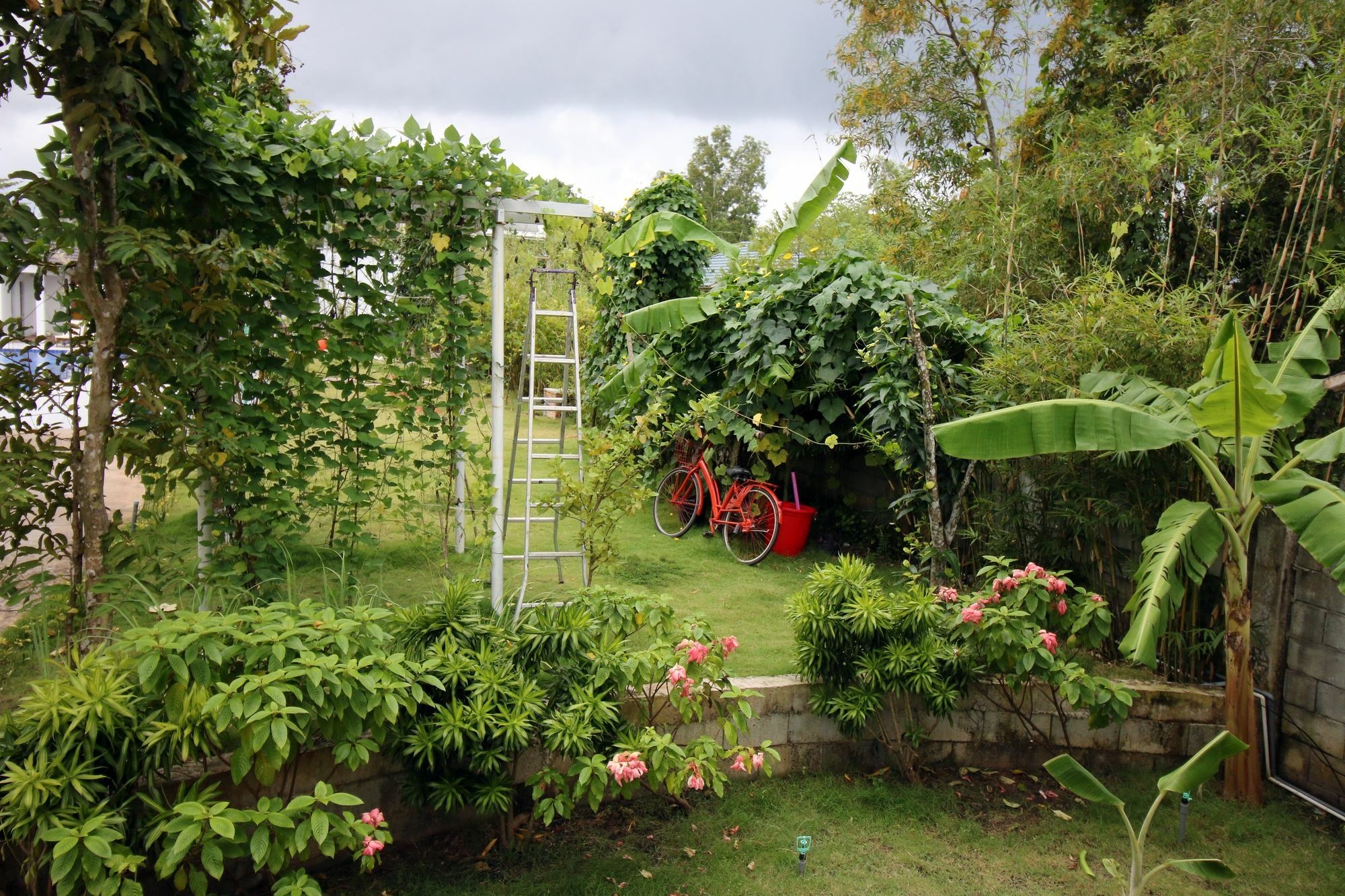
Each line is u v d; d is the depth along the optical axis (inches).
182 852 90.3
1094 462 179.8
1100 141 228.5
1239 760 160.1
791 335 257.8
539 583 223.3
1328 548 124.7
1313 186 174.4
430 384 214.1
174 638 100.7
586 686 133.0
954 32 341.1
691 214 343.3
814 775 162.4
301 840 98.0
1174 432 136.9
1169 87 206.7
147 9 119.0
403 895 122.1
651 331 243.8
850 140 195.6
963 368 220.5
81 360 143.5
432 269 196.5
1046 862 138.6
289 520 182.4
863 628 151.4
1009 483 205.5
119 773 98.8
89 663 102.2
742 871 131.4
